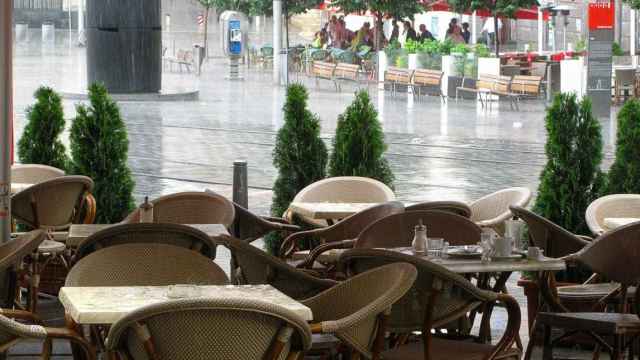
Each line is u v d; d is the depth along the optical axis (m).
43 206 11.17
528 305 9.46
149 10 36.03
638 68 36.28
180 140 26.05
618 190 11.55
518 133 28.42
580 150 11.48
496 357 7.04
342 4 47.31
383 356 6.99
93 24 35.72
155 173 21.05
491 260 7.93
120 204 12.88
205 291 6.38
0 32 8.92
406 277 6.29
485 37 52.22
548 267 7.84
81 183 11.36
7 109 8.99
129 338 5.61
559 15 51.72
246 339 5.48
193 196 10.52
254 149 24.67
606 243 8.24
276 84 45.22
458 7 42.97
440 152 24.31
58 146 13.18
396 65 41.97
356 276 6.66
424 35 47.84
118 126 12.91
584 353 9.59
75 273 6.89
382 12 46.78
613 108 34.81
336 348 7.17
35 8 77.44
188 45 69.12
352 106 12.98
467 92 39.38
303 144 13.00
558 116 11.52
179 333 5.46
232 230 11.10
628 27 54.22
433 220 9.02
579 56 40.97
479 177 20.81
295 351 5.69
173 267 7.18
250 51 56.03
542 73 39.53
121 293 6.33
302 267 9.84
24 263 10.30
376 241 9.01
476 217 11.16
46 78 42.97
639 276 8.27
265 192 19.03
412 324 7.01
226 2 61.16
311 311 6.36
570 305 9.38
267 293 6.34
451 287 6.93
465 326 8.80
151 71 36.41
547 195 11.55
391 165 22.25
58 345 9.44
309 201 12.01
